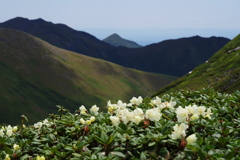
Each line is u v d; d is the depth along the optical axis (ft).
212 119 27.61
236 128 26.99
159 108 31.42
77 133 26.53
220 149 22.09
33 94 609.42
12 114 517.14
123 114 26.30
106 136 22.62
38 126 31.01
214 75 390.63
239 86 302.86
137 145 22.65
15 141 28.09
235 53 424.05
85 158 20.94
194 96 40.65
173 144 22.12
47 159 23.50
